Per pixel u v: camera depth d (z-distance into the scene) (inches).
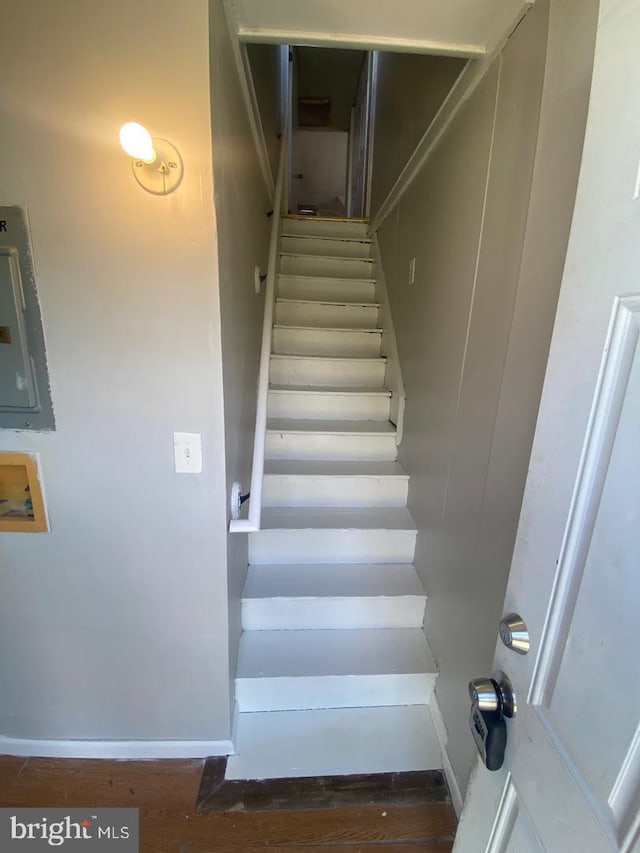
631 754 17.0
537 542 24.1
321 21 44.7
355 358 100.2
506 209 43.9
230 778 54.0
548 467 23.4
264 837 48.5
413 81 85.2
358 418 96.2
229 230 46.4
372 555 75.9
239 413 58.7
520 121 41.2
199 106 35.9
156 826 49.1
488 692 26.6
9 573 48.7
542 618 23.3
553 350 23.3
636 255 17.6
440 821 50.6
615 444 18.6
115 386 43.0
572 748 20.4
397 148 100.7
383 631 69.6
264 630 68.7
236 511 54.2
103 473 45.6
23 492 46.3
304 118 220.8
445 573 60.3
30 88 35.5
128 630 51.2
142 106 35.9
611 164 19.4
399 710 63.4
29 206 38.1
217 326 41.7
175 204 38.2
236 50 47.9
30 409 43.2
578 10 31.9
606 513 19.0
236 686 60.7
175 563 49.0
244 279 61.3
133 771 54.7
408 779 54.8
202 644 52.2
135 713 54.7
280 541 74.2
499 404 44.0
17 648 51.5
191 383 43.2
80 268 39.7
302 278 115.5
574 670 20.6
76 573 48.9
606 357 19.2
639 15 17.8
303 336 104.7
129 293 40.5
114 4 33.8
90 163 37.2
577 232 21.7
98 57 34.9
